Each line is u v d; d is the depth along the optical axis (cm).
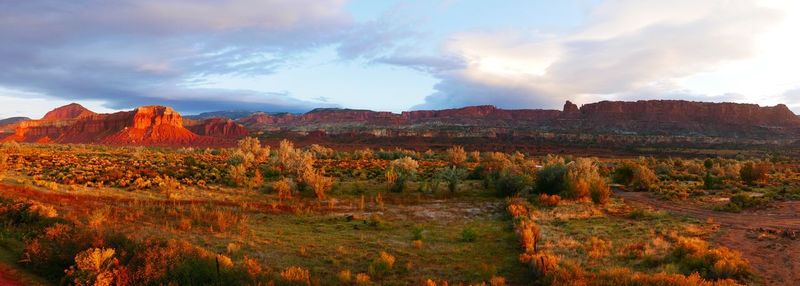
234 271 1339
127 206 2569
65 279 1211
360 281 1425
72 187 3166
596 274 1391
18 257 1370
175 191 3288
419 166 7012
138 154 7644
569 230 2234
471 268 1627
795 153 15188
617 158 14075
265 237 2038
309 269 1566
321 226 2394
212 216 2367
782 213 2662
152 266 1259
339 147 19000
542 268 1463
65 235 1522
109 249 1301
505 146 18900
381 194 3653
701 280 1327
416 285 1430
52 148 10619
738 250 1756
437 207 3130
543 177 3788
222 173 4862
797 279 1389
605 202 3206
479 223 2578
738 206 2927
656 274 1320
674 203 3269
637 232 2159
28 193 2767
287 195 3459
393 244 1988
